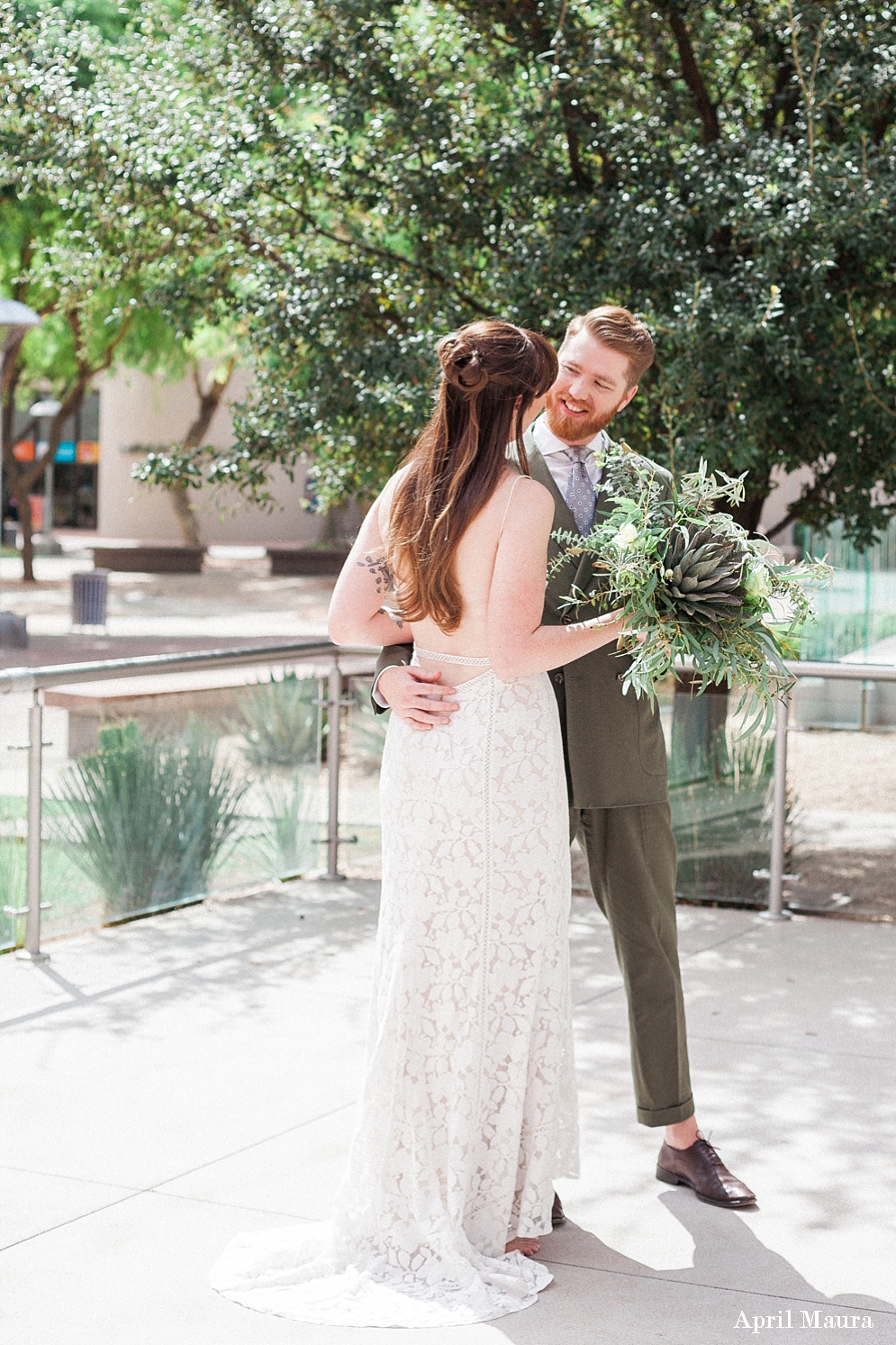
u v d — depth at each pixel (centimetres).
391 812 290
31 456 4659
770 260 553
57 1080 384
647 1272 286
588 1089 386
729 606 282
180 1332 261
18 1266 285
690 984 478
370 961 500
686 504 291
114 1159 335
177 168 618
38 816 498
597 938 538
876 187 563
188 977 478
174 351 2097
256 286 652
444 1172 286
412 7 650
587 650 280
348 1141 346
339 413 619
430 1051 286
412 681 286
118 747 537
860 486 650
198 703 570
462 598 280
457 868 282
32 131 652
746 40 666
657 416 595
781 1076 394
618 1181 330
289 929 541
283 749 613
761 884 584
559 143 654
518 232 618
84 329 1947
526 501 275
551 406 317
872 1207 315
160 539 4147
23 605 1975
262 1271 282
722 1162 324
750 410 570
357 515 2833
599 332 309
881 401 592
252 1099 372
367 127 622
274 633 1617
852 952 519
